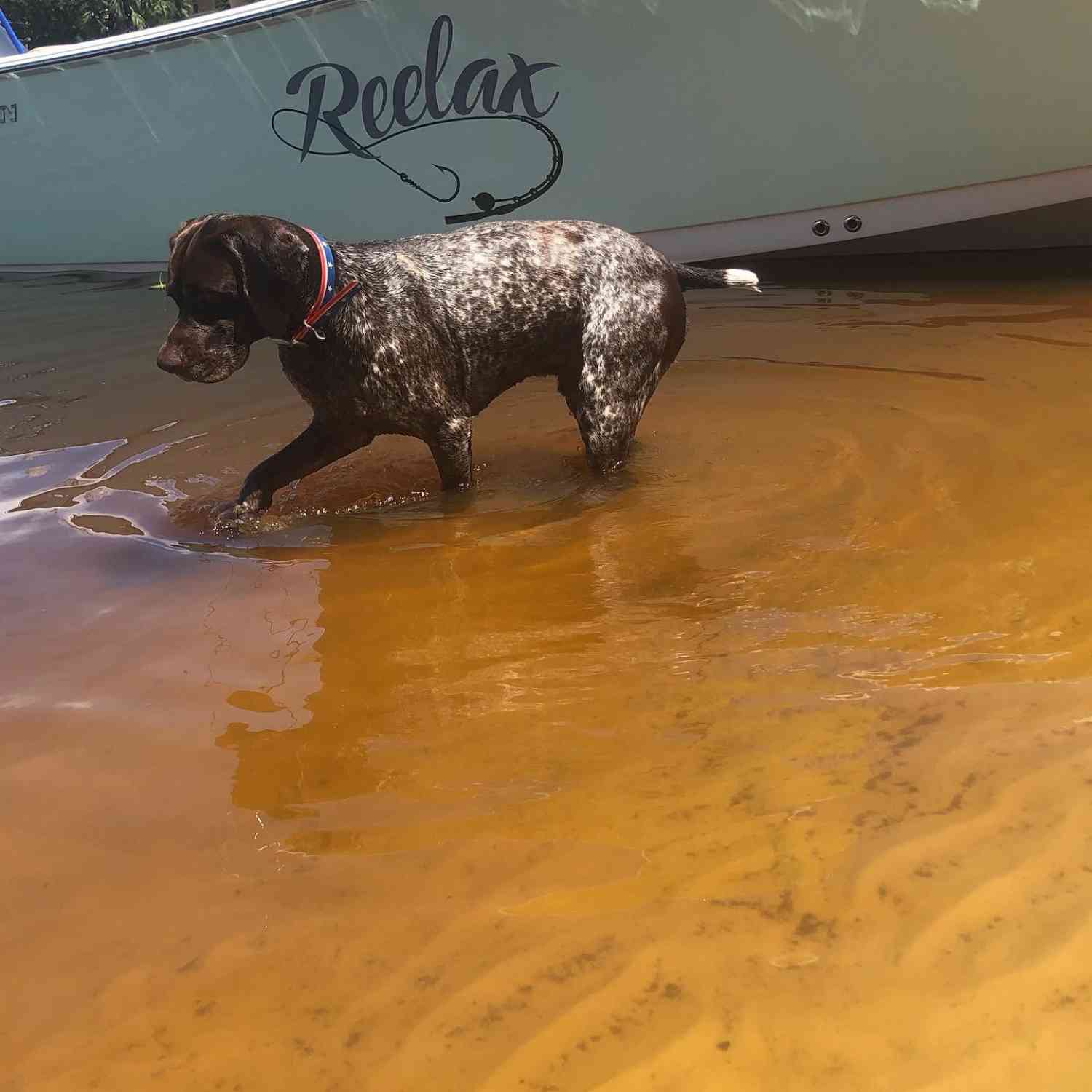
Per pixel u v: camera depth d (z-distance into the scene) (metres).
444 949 0.98
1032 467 1.80
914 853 1.04
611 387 1.89
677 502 1.82
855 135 3.07
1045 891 0.98
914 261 3.40
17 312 3.62
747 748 1.19
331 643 1.48
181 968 0.99
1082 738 1.15
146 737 1.30
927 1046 0.85
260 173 3.68
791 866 1.04
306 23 3.37
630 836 1.09
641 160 3.26
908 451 1.92
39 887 1.09
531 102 3.27
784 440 2.04
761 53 3.05
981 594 1.43
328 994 0.95
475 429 2.28
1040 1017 0.86
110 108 3.83
